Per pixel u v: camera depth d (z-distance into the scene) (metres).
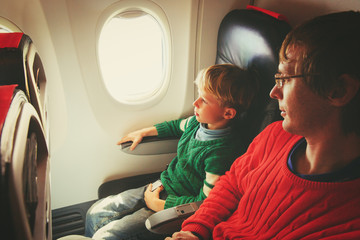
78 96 1.60
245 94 1.22
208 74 1.23
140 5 1.49
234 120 1.35
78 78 1.56
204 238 0.97
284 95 0.71
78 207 1.87
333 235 0.63
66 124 1.63
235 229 0.90
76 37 1.46
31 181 0.68
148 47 1.66
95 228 1.41
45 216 0.76
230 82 1.20
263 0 1.52
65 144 1.69
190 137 1.47
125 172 1.90
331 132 0.66
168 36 1.60
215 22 1.58
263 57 1.12
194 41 1.63
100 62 1.58
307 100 0.66
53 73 1.50
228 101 1.23
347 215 0.63
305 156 0.78
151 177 1.82
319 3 1.16
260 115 1.17
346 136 0.64
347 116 0.63
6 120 0.56
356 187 0.63
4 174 0.48
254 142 1.05
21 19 1.34
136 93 1.75
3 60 0.86
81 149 1.74
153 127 1.70
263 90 1.16
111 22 1.53
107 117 1.70
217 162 1.25
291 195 0.74
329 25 0.63
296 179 0.75
